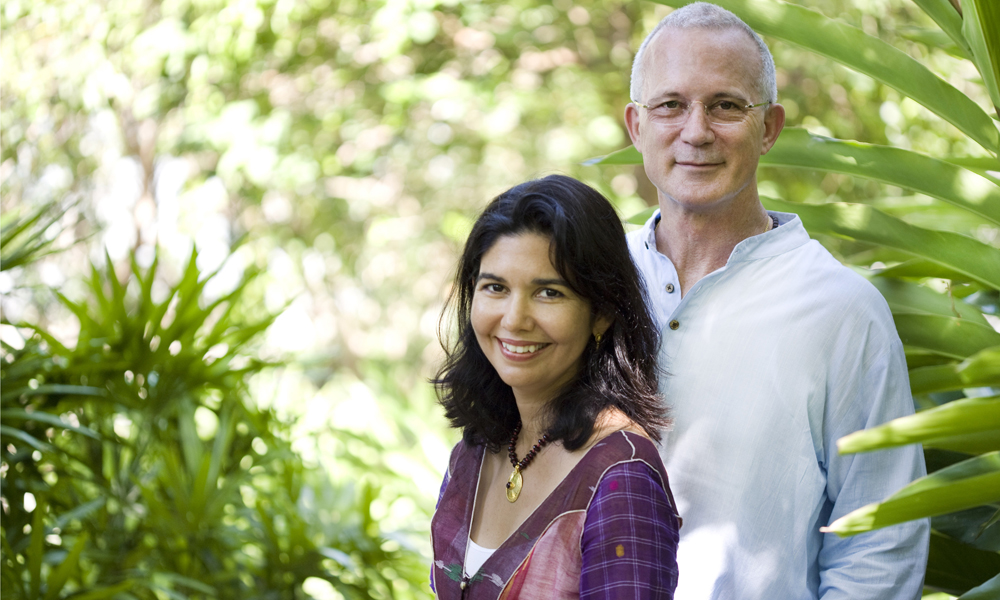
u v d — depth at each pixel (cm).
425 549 339
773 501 137
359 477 403
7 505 256
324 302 822
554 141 666
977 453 126
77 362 268
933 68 503
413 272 819
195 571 281
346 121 638
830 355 137
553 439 120
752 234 148
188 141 607
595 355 123
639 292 126
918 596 133
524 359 121
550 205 119
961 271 146
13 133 630
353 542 307
